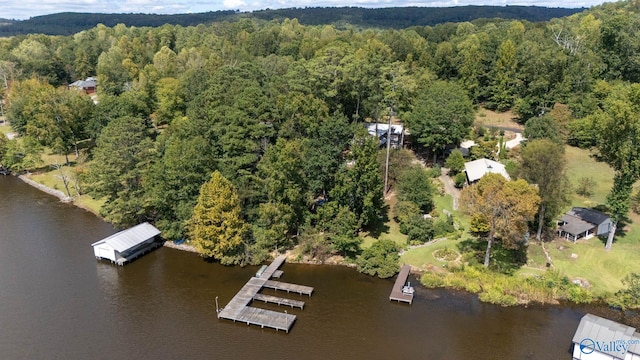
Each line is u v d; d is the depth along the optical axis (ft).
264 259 205.57
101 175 232.73
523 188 176.55
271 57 399.03
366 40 467.52
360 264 196.03
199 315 169.07
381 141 309.42
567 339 153.17
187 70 416.05
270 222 208.85
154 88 375.66
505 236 183.83
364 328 160.35
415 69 382.42
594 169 284.61
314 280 189.98
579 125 311.68
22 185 303.48
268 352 149.38
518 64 391.86
